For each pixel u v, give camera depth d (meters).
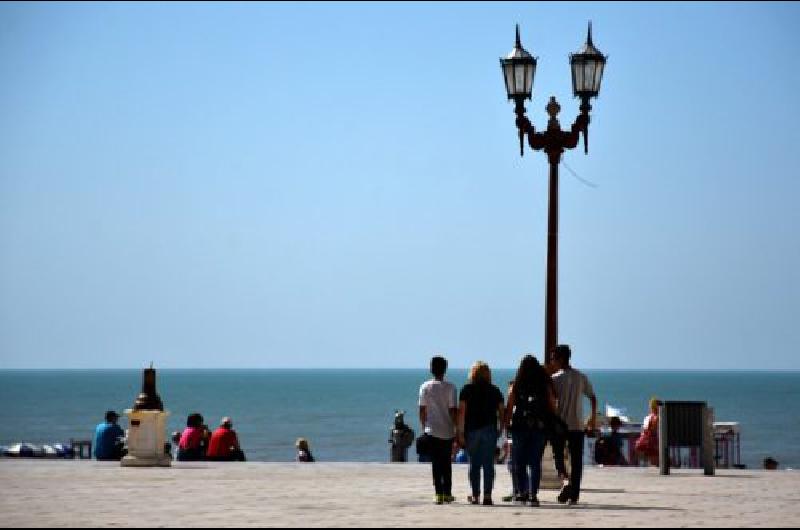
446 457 19.94
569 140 23.69
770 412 137.25
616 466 33.00
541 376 19.84
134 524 16.00
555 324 23.50
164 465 28.75
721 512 18.42
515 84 23.75
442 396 19.95
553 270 23.56
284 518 16.97
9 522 16.23
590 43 24.00
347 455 82.44
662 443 28.06
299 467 29.11
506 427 19.89
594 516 17.59
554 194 23.75
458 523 16.41
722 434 37.50
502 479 26.36
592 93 23.81
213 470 27.66
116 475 25.61
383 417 138.00
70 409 148.75
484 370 19.91
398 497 20.98
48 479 24.34
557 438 19.92
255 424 123.00
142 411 28.64
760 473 28.61
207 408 160.50
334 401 190.25
